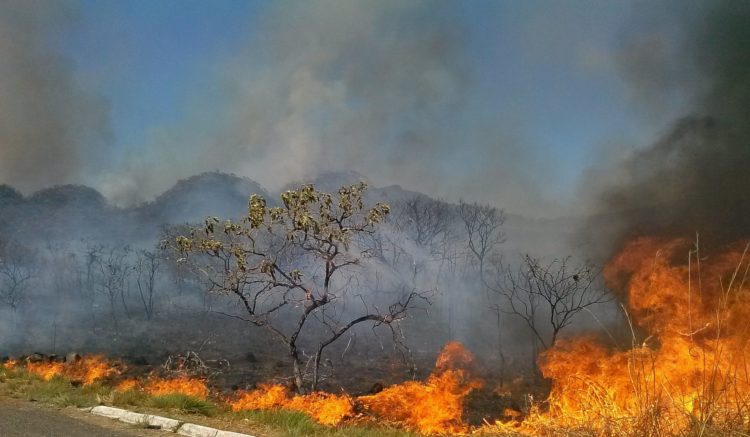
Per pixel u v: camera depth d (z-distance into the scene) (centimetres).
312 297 1191
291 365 1805
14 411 739
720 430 481
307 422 731
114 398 825
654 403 521
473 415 1242
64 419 696
